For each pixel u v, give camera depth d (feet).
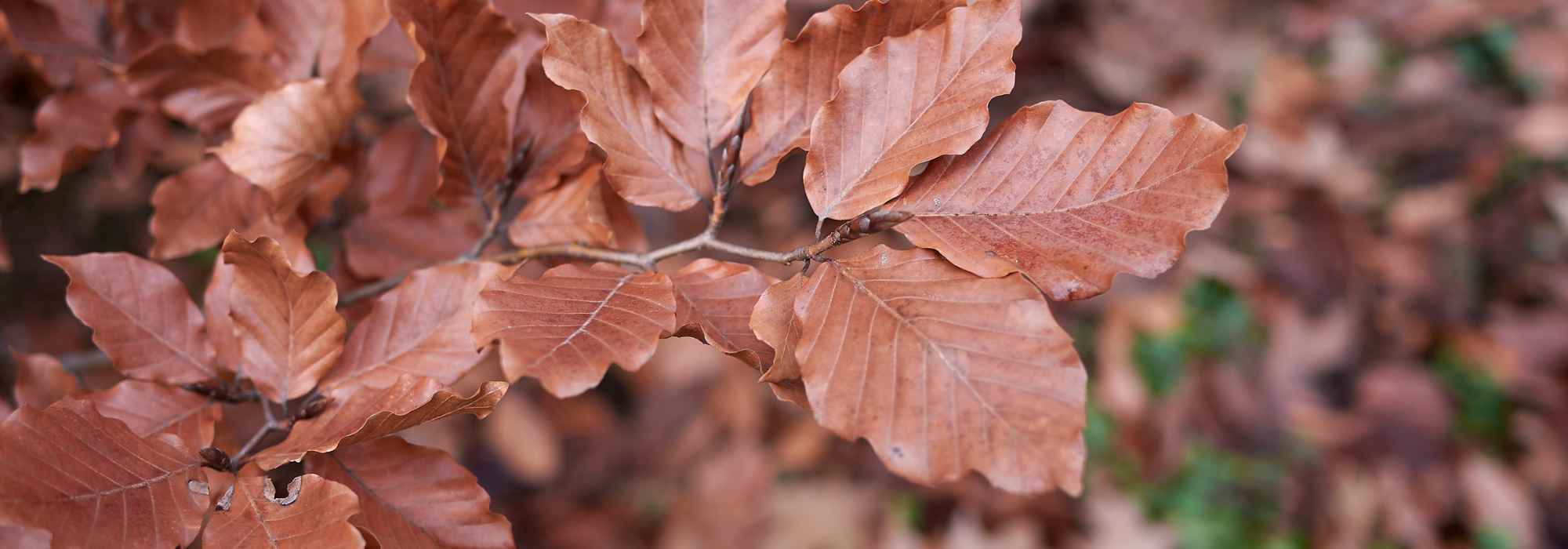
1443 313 4.45
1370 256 4.59
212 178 1.52
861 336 1.10
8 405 1.40
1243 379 4.24
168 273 1.33
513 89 1.35
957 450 1.06
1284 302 4.45
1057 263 1.11
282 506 1.15
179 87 1.47
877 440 1.06
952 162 1.17
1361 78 5.20
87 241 3.32
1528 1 5.30
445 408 1.14
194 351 1.33
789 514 4.01
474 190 1.37
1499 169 4.82
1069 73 5.05
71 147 1.59
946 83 1.17
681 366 4.37
